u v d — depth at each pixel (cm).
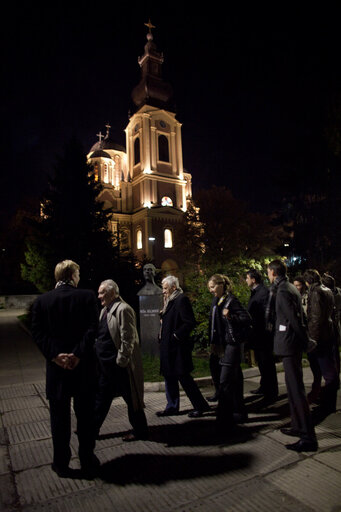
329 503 253
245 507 251
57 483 291
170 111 5309
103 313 379
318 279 472
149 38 5584
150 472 303
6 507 259
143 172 4825
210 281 439
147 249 4453
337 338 507
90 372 305
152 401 505
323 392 446
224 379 388
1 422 438
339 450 334
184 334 425
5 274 3584
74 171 1673
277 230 3653
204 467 309
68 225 1543
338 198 2011
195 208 3947
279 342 354
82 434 301
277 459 319
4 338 1195
